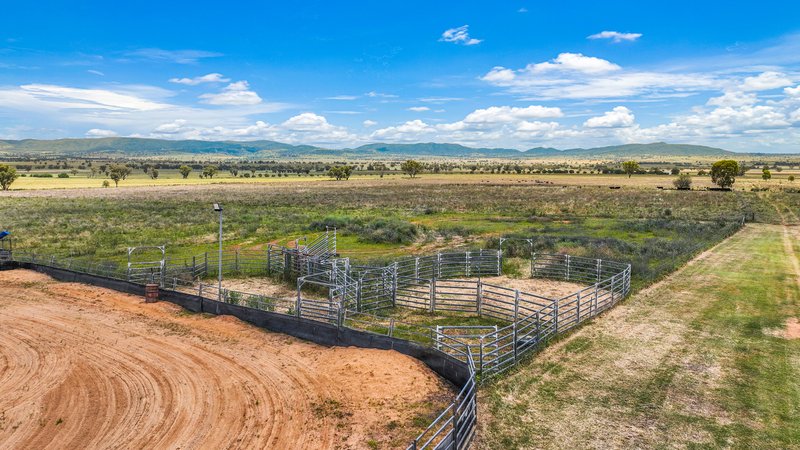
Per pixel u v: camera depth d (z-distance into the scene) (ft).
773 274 86.89
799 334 56.59
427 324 61.46
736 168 334.03
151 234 141.69
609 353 51.55
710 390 43.04
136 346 54.90
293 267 84.69
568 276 85.05
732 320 61.77
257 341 56.80
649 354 51.13
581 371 47.16
